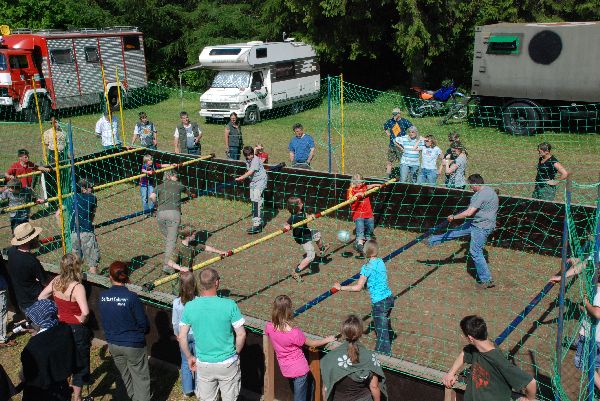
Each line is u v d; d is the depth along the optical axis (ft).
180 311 18.90
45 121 73.61
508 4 77.25
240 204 41.78
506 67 61.00
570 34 56.29
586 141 57.31
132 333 18.40
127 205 41.73
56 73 74.49
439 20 76.74
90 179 44.01
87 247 27.40
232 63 69.92
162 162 45.42
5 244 34.40
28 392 16.38
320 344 17.26
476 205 26.11
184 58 106.42
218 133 67.10
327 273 29.35
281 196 40.42
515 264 29.60
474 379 14.42
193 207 41.24
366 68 96.32
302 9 79.56
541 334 22.68
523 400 14.39
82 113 80.18
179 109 84.48
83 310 18.93
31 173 35.32
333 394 15.57
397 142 38.63
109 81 82.17
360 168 49.65
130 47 85.15
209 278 17.06
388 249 32.53
